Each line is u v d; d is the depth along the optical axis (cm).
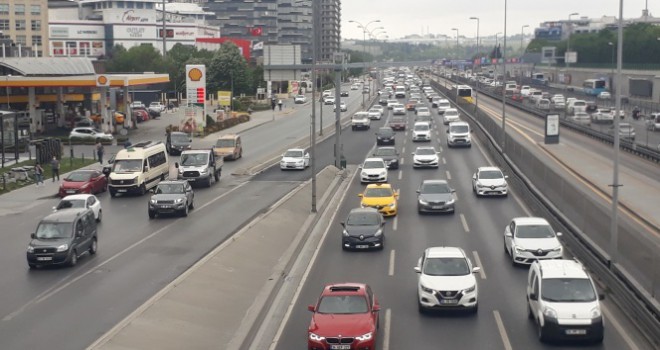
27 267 3294
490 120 8131
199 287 2756
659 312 2230
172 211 4428
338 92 6744
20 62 9462
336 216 4512
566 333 2147
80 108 10950
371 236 3522
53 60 9900
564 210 3912
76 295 2794
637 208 4478
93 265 3288
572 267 2367
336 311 2183
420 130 8512
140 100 14925
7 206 4981
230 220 4328
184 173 5691
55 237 3278
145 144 5822
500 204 4750
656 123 9200
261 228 3916
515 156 5894
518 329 2334
